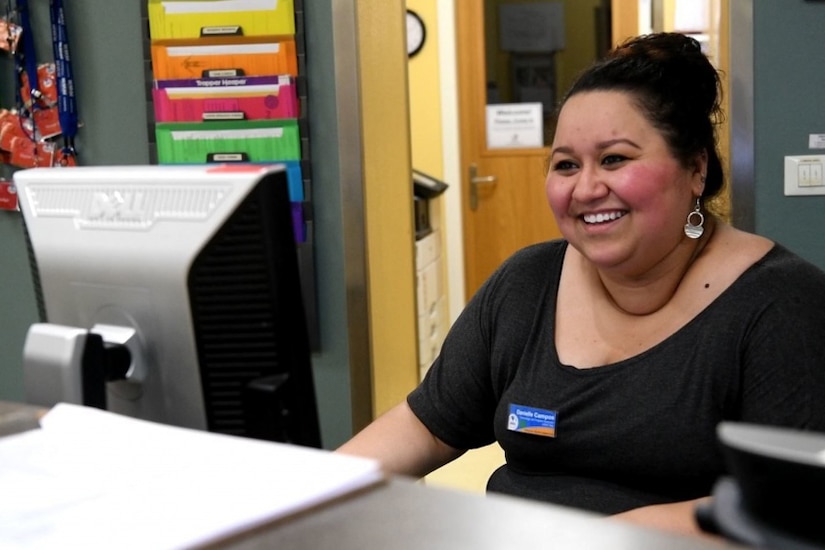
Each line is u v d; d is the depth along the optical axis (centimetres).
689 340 122
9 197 255
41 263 109
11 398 266
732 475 50
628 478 125
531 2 466
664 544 50
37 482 72
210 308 94
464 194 476
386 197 242
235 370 94
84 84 248
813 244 226
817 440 48
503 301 141
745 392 119
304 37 234
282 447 76
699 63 128
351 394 245
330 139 237
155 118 241
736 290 122
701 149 127
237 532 59
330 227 241
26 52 249
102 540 59
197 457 75
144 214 96
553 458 130
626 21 457
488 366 141
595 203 124
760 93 223
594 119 123
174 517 62
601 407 125
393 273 245
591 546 51
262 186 90
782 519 47
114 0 243
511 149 472
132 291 99
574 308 134
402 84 239
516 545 52
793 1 220
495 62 473
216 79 236
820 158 223
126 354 100
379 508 60
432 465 143
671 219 124
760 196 227
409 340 248
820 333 118
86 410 92
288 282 92
